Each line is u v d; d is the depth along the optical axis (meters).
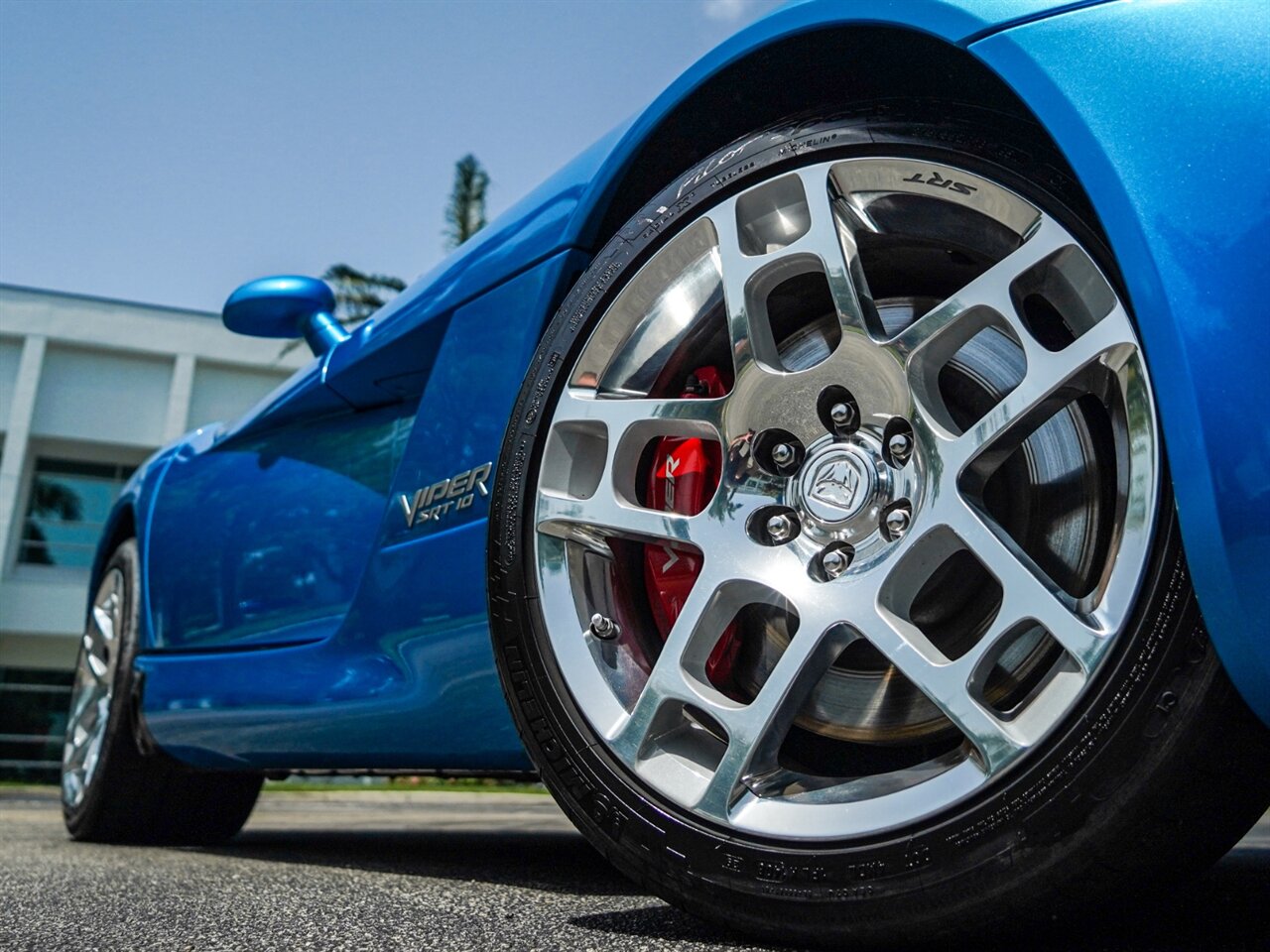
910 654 0.94
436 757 1.55
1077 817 0.83
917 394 0.99
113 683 2.43
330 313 2.27
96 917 1.19
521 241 1.49
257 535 2.08
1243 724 0.79
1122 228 0.83
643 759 1.07
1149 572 0.83
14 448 22.20
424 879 1.60
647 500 1.23
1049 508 1.01
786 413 1.07
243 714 1.93
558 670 1.16
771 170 1.12
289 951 0.97
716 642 1.09
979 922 0.87
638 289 1.21
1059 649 0.96
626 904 1.25
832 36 1.08
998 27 0.95
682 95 1.20
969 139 1.01
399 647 1.58
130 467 23.33
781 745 1.08
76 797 2.51
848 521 1.01
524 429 1.25
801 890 0.94
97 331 22.88
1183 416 0.79
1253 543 0.76
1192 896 1.24
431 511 1.54
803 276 1.17
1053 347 1.00
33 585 22.16
